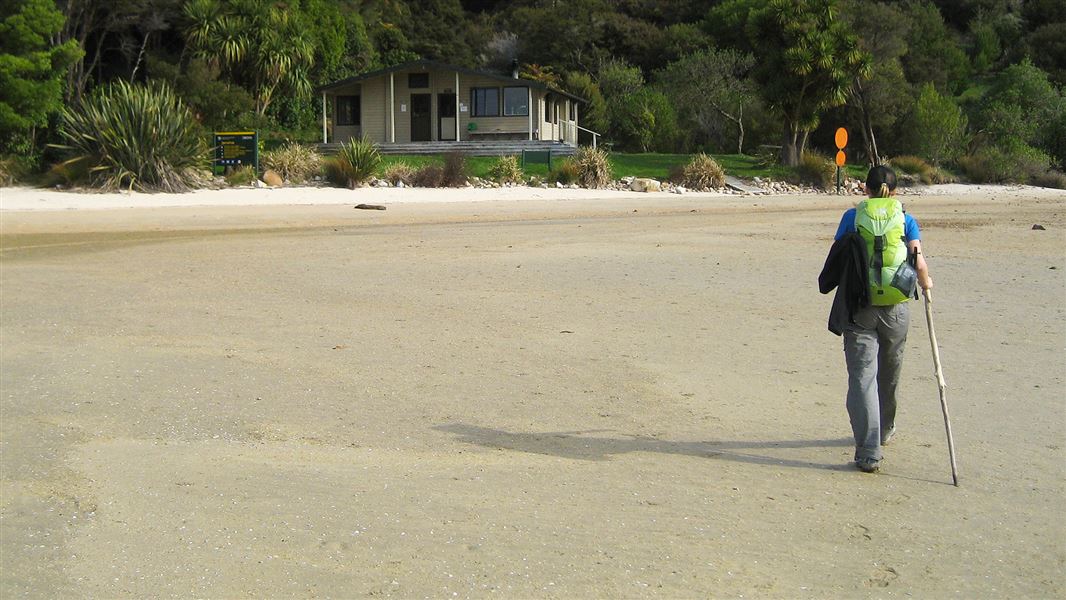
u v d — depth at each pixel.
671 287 12.11
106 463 5.66
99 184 28.61
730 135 63.00
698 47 75.81
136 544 4.55
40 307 10.54
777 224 21.66
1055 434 6.22
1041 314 10.19
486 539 4.59
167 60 48.72
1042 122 60.34
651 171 41.66
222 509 4.96
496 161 39.56
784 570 4.30
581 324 9.77
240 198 28.55
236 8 47.41
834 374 7.79
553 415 6.71
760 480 5.44
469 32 83.88
